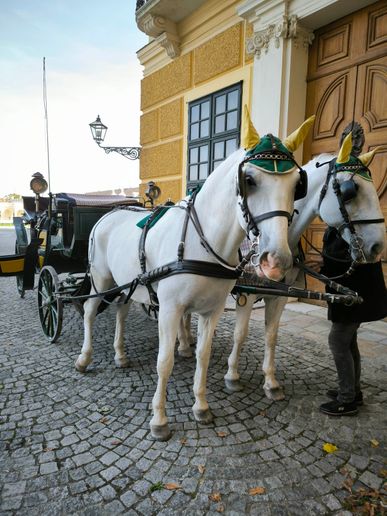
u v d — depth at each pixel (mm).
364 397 2707
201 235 2016
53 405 2535
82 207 4035
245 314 2664
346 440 2188
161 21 6422
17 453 2023
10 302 5512
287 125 4953
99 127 7484
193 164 6723
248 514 1647
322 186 2363
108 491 1763
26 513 1627
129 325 4414
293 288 2145
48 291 3760
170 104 7035
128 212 3217
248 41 5219
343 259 2320
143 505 1686
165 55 7129
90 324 3115
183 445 2123
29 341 3805
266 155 1533
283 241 1426
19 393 2695
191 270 2000
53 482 1813
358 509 1685
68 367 3164
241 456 2033
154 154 7605
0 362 3252
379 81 4227
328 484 1833
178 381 2957
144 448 2088
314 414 2471
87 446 2096
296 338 3932
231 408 2543
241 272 2146
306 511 1670
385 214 4285
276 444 2143
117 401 2598
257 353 3564
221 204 1946
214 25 6000
